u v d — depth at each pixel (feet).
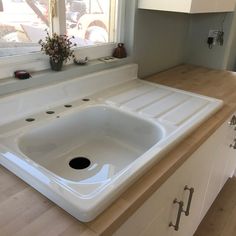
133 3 4.70
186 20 6.57
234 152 6.09
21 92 3.35
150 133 3.48
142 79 5.37
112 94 4.32
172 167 2.56
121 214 1.93
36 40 3.84
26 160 2.41
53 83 3.74
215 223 5.65
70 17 4.22
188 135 3.13
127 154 3.64
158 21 5.46
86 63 4.35
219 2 5.14
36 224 1.83
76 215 1.88
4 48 3.51
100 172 3.28
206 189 4.70
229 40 6.52
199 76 5.81
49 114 3.51
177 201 3.22
